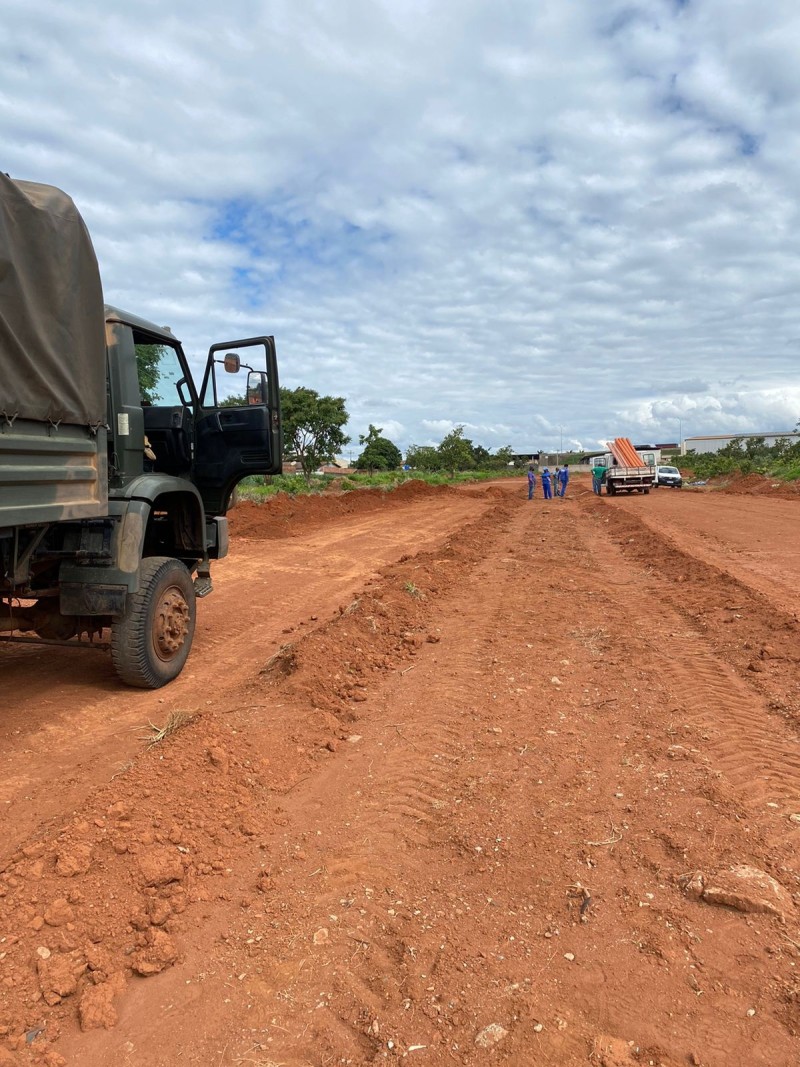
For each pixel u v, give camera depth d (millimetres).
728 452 69750
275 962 2627
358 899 3006
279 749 4438
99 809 3328
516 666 6340
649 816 3664
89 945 2619
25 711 5188
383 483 37562
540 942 2738
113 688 5785
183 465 6965
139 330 5992
